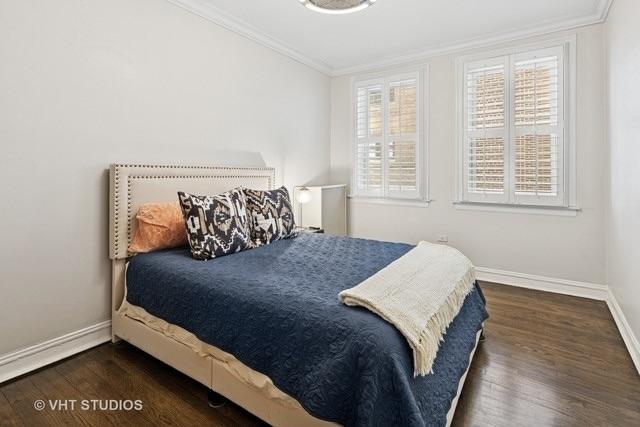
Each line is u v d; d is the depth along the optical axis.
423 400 1.31
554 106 3.29
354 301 1.43
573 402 1.73
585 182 3.20
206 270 1.94
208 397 1.78
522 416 1.63
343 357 1.26
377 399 1.16
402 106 4.12
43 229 2.03
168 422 1.61
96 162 2.26
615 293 2.76
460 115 3.75
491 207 3.65
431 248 2.39
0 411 1.68
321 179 4.55
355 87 4.48
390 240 4.32
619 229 2.60
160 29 2.60
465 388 1.84
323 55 4.06
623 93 2.41
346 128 4.58
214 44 3.02
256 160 3.52
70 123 2.12
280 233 2.86
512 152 3.49
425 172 4.01
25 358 1.99
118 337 2.32
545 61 3.31
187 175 2.71
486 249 3.71
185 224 2.29
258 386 1.47
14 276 1.93
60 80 2.06
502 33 3.43
